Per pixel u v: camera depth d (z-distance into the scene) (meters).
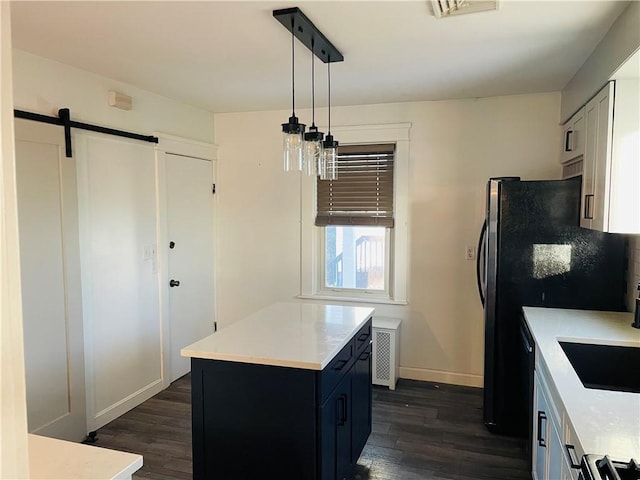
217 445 2.10
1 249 0.59
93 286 3.08
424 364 3.99
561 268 2.87
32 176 2.60
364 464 2.69
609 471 1.08
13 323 0.62
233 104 4.03
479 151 3.75
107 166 3.18
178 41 2.44
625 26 1.99
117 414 3.31
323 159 2.44
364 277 4.23
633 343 2.16
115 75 3.10
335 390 2.13
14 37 2.37
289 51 2.61
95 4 1.96
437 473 2.60
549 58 2.69
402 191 3.94
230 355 2.02
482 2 1.94
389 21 2.15
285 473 2.00
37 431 2.67
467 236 3.81
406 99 3.79
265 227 4.39
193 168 4.14
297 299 4.35
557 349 2.07
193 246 4.18
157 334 3.72
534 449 2.33
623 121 2.24
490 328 3.02
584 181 2.73
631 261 2.75
